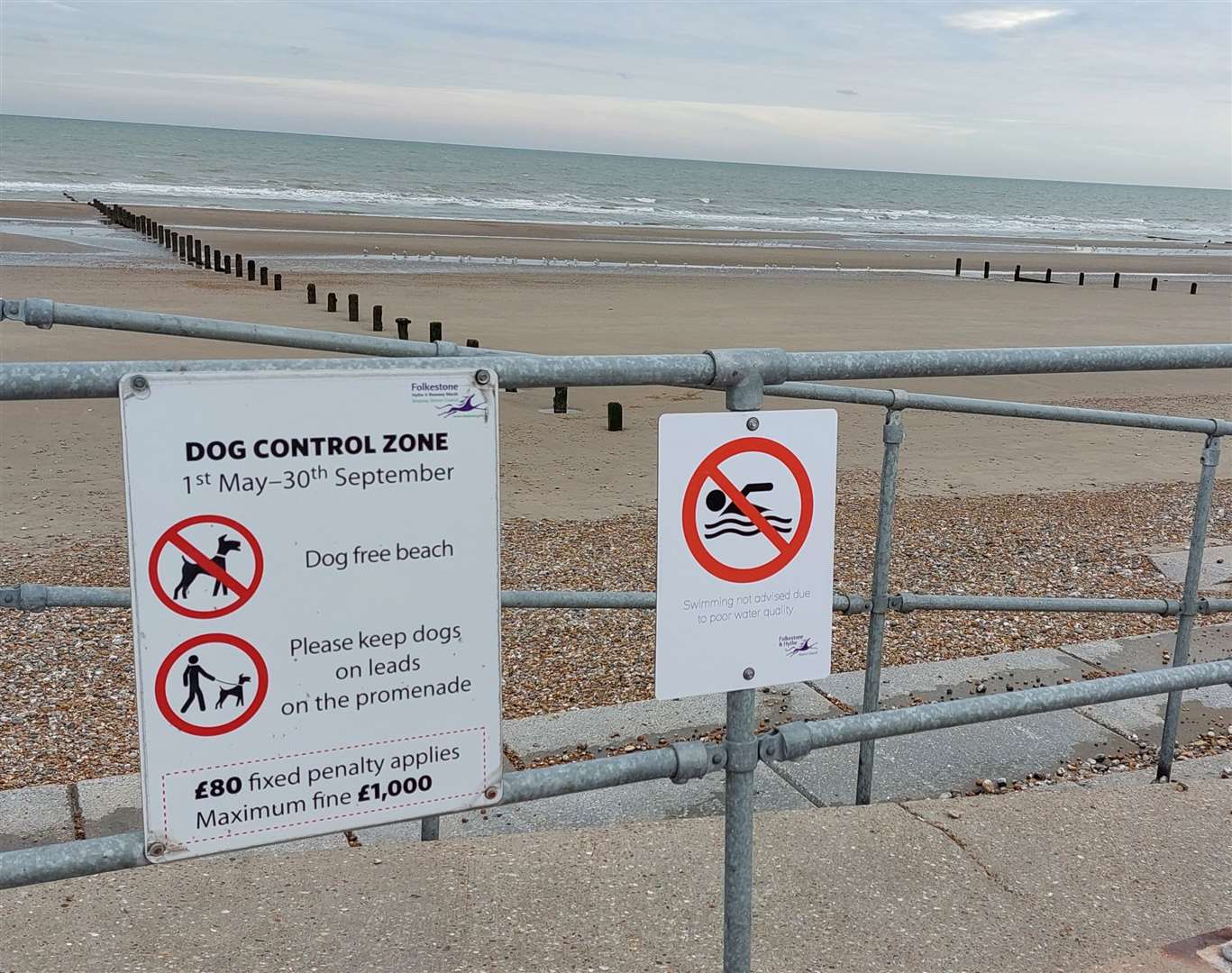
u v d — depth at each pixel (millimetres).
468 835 3799
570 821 3941
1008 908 3025
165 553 1651
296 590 1744
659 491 2000
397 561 1804
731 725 2162
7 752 4527
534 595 4160
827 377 2143
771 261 42094
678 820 3471
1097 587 7164
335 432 1722
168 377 1605
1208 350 2584
